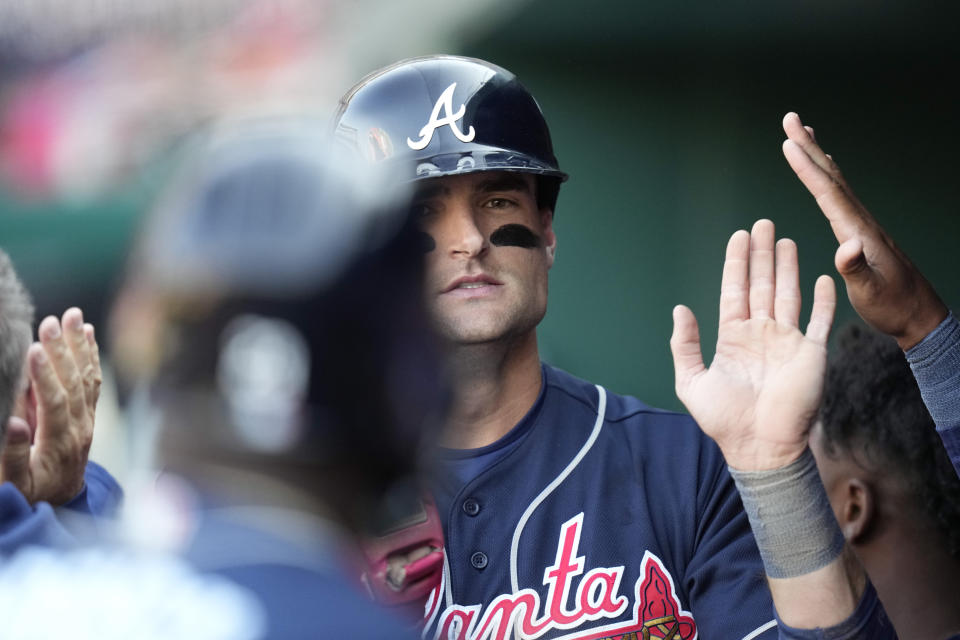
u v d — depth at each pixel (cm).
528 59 2134
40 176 2505
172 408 315
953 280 2177
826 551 543
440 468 627
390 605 480
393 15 2212
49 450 588
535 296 641
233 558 305
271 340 308
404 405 323
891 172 2181
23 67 2792
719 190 2216
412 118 644
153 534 324
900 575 627
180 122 2578
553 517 620
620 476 630
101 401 768
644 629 592
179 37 2711
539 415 645
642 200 2220
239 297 310
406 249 329
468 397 633
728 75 2194
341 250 314
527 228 645
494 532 616
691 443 640
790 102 2195
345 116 662
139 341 325
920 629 623
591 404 666
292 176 325
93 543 339
